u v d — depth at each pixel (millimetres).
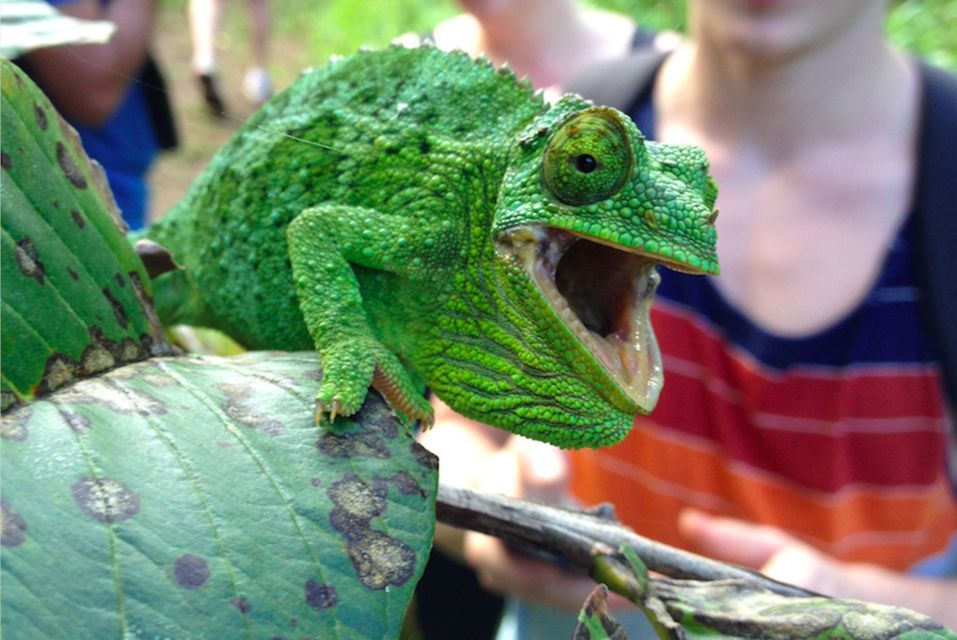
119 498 152
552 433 206
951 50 1012
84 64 312
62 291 173
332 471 164
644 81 420
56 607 141
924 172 368
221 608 148
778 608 193
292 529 157
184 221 244
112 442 159
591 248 212
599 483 411
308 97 230
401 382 191
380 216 209
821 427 372
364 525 159
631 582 202
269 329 228
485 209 210
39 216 174
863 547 382
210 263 234
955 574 388
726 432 382
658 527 404
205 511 155
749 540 341
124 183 354
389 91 224
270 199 224
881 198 374
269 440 166
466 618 444
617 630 170
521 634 426
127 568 147
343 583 154
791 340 369
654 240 197
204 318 241
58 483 151
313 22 1215
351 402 172
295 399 174
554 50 514
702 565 209
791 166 389
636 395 200
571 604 358
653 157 208
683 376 386
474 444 425
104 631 142
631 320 208
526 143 204
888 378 367
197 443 162
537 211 200
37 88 181
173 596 147
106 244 183
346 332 193
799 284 376
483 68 221
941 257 358
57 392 168
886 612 187
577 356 200
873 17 380
